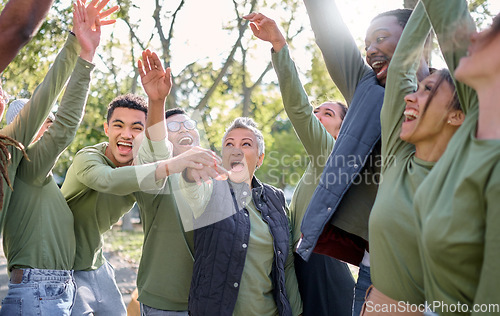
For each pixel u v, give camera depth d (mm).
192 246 2730
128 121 2887
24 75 7980
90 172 2707
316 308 2662
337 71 2383
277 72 2574
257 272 2480
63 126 2648
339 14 2363
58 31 8102
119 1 9625
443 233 1432
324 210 2104
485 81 1484
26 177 2676
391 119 1876
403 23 2168
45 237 2689
